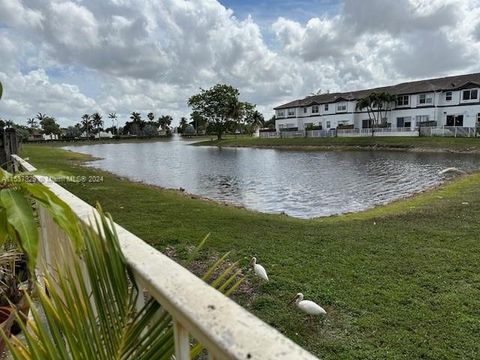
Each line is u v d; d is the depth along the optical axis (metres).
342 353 2.70
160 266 0.96
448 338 2.86
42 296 0.93
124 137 79.94
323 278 4.00
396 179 15.16
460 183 12.23
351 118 45.03
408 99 39.66
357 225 6.52
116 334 0.99
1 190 0.95
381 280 3.93
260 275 3.79
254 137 53.72
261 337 0.62
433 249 4.93
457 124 36.44
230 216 7.20
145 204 8.29
